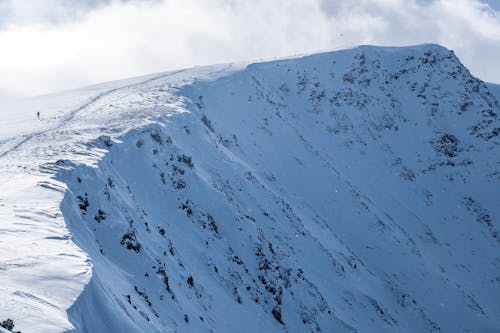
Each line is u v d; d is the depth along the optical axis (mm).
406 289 68688
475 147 116375
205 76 87625
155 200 36938
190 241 36344
